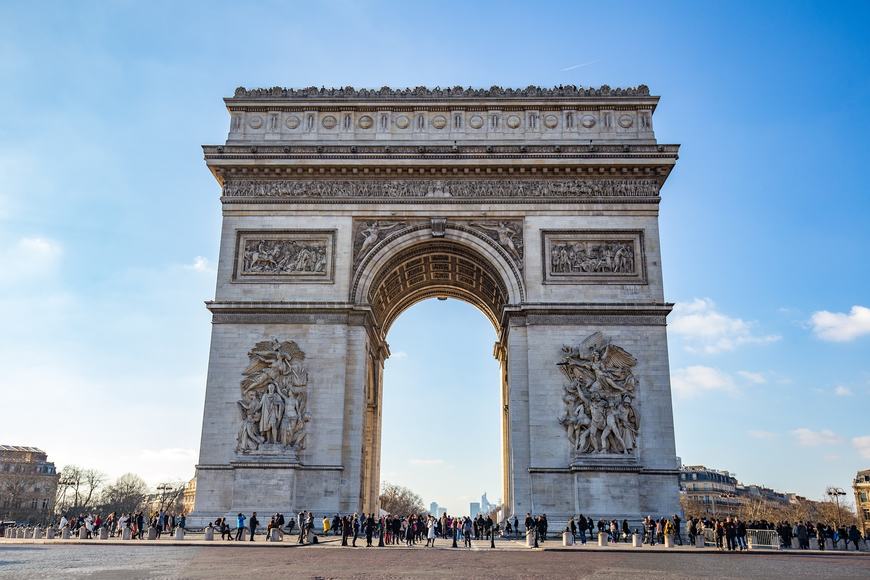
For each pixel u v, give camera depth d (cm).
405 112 8762
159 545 6562
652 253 8188
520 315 8112
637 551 6406
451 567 4569
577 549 6400
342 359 7944
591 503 7394
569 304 8025
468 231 8344
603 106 8675
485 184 8456
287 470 7512
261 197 8450
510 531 7631
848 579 4103
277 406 7719
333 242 8331
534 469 7588
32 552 5581
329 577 3772
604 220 8312
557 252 8256
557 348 7944
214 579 3562
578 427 7638
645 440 7656
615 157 8306
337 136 8688
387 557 5394
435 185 8469
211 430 7762
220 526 7194
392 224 8425
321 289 8188
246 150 8444
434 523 7094
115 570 4003
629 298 8075
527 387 7906
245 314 8094
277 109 8781
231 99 8750
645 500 7494
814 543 8544
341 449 7700
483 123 8700
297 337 8012
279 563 4625
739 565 5112
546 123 8662
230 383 7894
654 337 7950
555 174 8438
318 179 8525
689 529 7606
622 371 7850
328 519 7250
